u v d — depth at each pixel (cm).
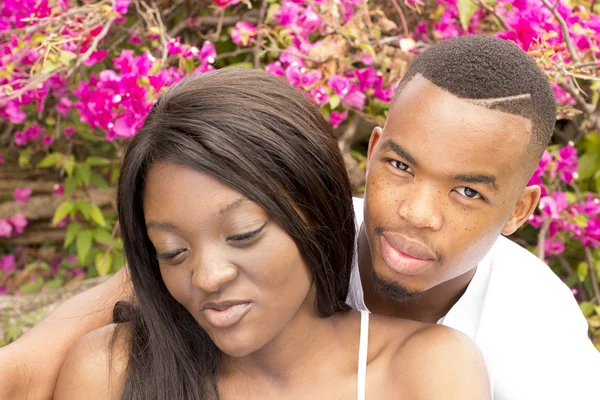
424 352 125
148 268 132
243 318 116
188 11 286
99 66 292
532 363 152
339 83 244
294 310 121
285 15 249
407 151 124
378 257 133
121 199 125
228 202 112
